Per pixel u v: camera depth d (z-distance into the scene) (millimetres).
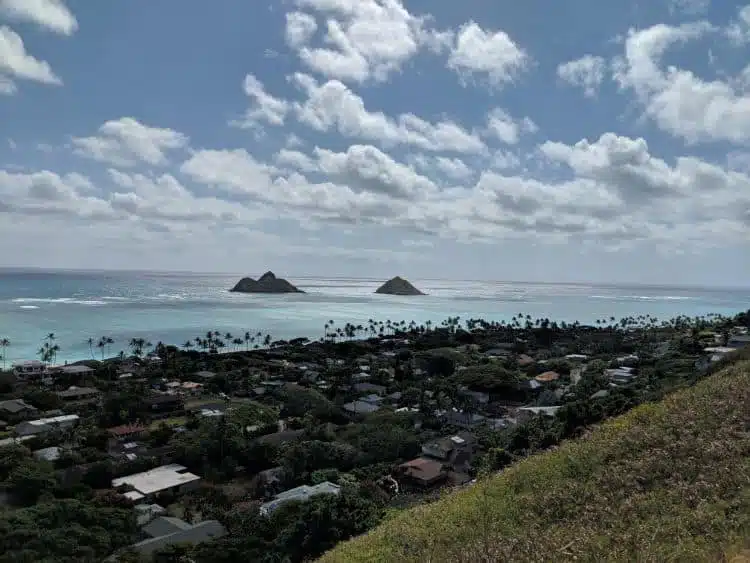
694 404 20172
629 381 84812
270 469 54750
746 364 26719
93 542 36094
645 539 11047
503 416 78250
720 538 10281
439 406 79938
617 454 18156
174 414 77500
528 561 12070
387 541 18203
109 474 51344
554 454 21703
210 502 48156
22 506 42688
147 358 121688
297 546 31375
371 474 50781
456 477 51875
